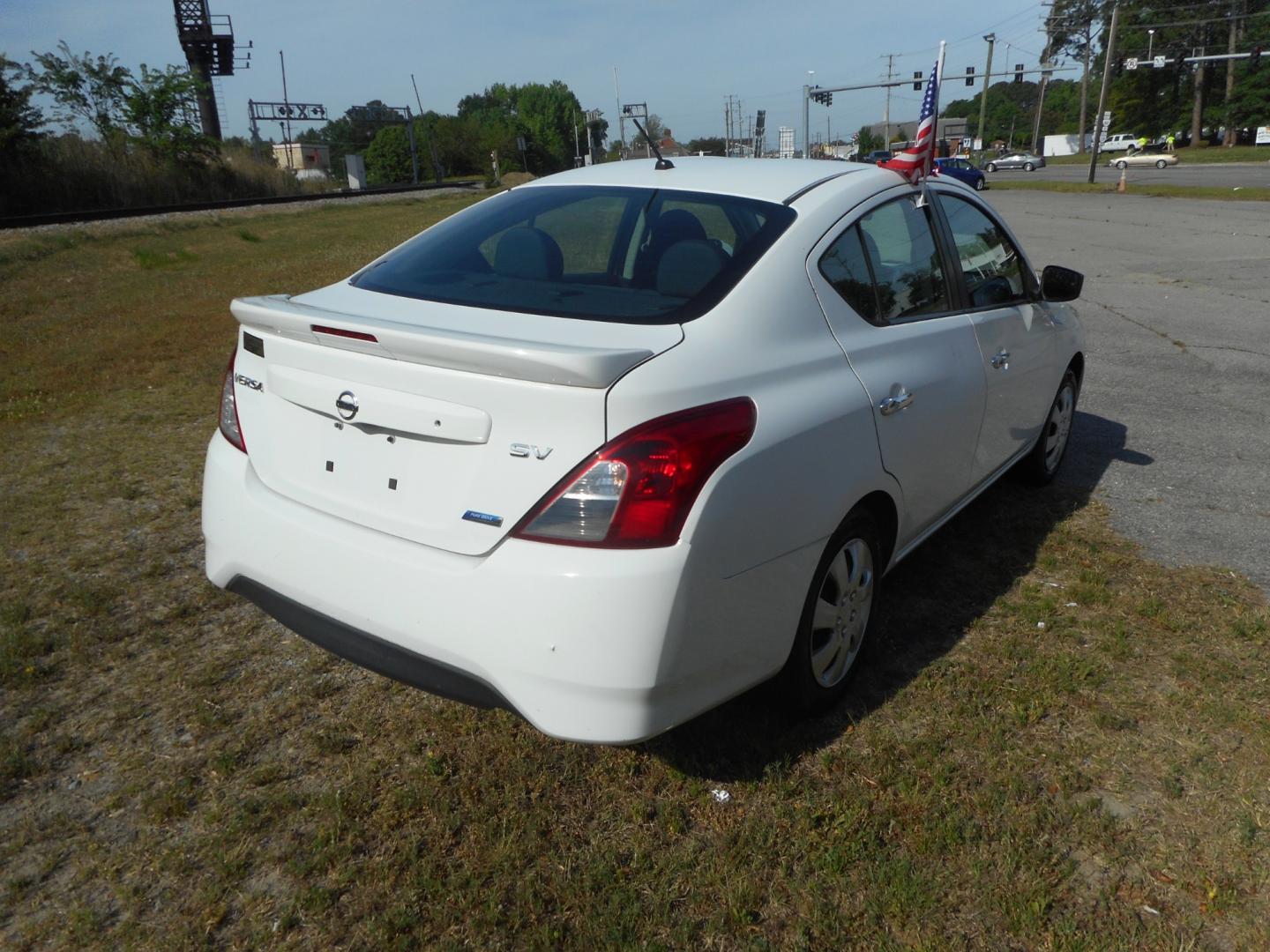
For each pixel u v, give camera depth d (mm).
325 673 3186
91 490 4848
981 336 3650
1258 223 21188
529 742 2814
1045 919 2205
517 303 2648
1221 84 86438
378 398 2369
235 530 2695
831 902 2256
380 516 2414
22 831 2459
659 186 3152
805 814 2516
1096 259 15445
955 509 3803
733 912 2201
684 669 2258
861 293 3012
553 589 2146
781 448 2434
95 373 7715
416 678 2385
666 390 2230
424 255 3096
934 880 2307
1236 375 7512
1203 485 5023
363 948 2127
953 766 2721
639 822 2502
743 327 2533
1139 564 4055
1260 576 3949
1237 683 3148
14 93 31734
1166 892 2293
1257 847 2428
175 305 11328
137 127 39562
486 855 2383
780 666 2625
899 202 3389
